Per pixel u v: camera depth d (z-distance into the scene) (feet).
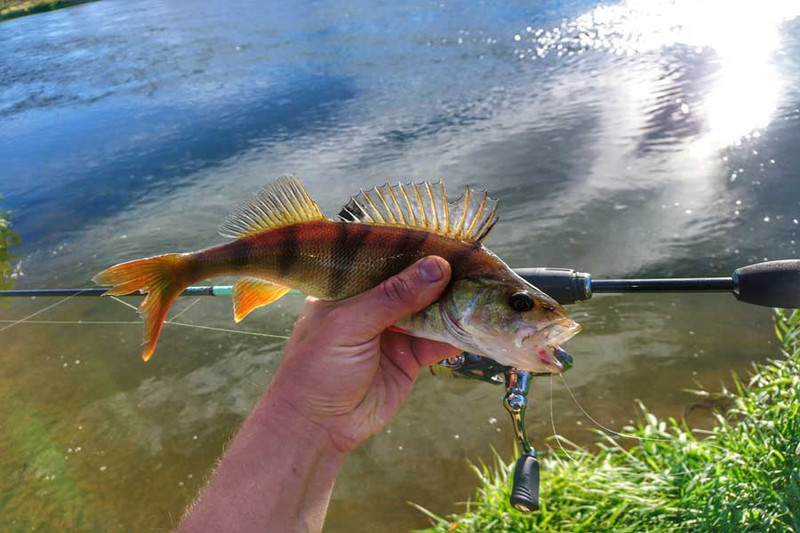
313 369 1.05
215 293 1.81
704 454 1.94
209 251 1.17
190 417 2.91
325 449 1.07
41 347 3.46
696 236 3.67
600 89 5.90
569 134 5.06
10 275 4.12
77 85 8.12
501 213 4.09
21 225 4.71
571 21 8.10
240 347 3.34
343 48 8.26
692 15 7.66
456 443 2.59
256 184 4.87
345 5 10.69
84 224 4.66
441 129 5.47
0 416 2.98
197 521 0.97
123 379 3.17
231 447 1.05
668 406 2.58
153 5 13.05
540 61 6.91
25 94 7.99
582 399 2.68
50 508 2.49
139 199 4.94
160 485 2.58
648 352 2.88
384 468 2.52
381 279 1.10
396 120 5.79
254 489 1.00
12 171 5.68
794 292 1.20
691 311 3.12
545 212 4.04
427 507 2.35
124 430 2.85
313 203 1.15
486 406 2.75
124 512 2.47
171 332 3.48
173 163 5.49
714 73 5.84
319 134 5.69
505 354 1.04
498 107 5.81
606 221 3.91
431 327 1.08
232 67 8.08
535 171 4.55
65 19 12.55
